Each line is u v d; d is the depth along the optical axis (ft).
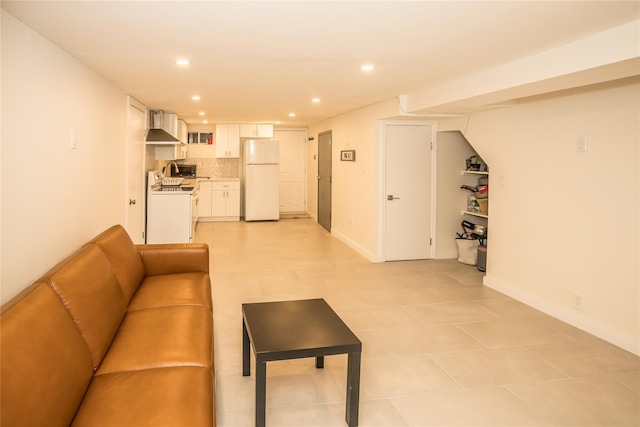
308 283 16.33
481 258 18.24
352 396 7.53
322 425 7.70
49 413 4.88
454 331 11.88
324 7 6.97
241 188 33.37
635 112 10.51
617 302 11.07
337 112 23.08
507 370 9.71
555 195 12.94
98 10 7.02
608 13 7.28
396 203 19.97
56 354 5.47
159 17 7.41
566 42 8.98
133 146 16.97
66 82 9.59
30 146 7.72
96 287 7.55
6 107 6.86
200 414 5.57
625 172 10.78
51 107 8.71
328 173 27.63
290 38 8.72
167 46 9.30
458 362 10.09
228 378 9.29
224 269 18.24
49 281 6.57
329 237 25.80
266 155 31.24
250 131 31.89
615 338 11.03
